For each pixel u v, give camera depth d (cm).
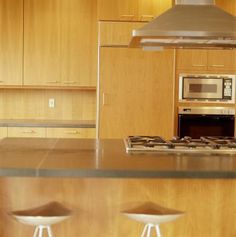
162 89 459
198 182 255
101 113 456
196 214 257
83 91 525
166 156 244
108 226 256
